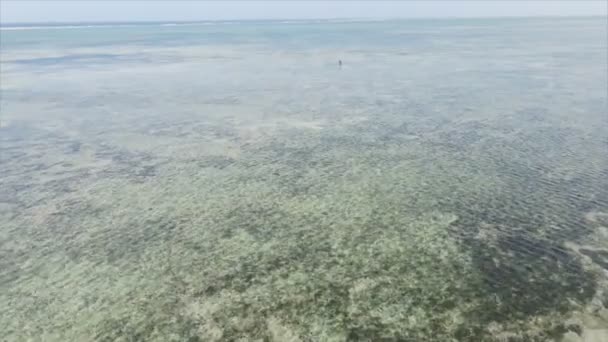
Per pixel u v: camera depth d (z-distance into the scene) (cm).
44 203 1750
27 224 1588
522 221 1494
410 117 2862
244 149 2338
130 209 1689
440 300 1129
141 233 1512
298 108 3212
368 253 1352
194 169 2072
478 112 2934
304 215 1606
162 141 2502
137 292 1208
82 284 1250
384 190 1784
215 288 1212
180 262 1339
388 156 2164
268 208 1669
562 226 1448
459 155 2138
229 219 1595
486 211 1577
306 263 1314
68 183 1934
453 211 1589
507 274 1218
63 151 2345
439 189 1770
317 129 2659
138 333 1060
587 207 1564
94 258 1375
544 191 1705
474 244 1374
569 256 1283
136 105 3400
